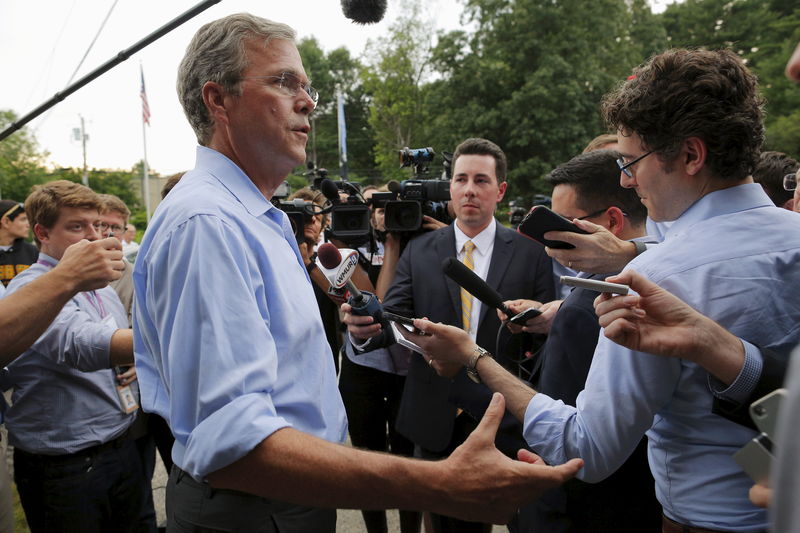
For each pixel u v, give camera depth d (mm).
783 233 1128
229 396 1008
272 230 1318
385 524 2930
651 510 1533
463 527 2312
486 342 2404
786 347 1091
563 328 1593
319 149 53250
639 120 1200
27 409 2211
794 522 527
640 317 1038
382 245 3846
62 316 2166
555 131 25422
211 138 1375
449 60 29141
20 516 3359
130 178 53219
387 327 2002
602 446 1217
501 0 27656
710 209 1166
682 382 1139
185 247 1102
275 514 1233
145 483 2580
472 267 2584
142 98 22375
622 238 1897
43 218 2334
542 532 1612
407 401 2447
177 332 1068
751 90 1167
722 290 1100
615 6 28328
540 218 1639
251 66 1294
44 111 2625
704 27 30906
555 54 25844
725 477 1104
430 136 30344
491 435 1092
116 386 2342
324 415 1333
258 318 1095
